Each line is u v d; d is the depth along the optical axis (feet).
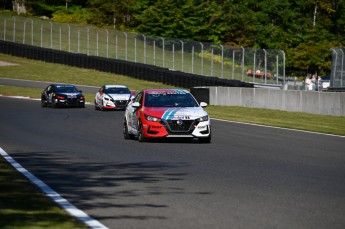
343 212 88.28
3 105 418.51
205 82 570.87
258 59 526.57
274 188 110.73
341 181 120.67
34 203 90.99
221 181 119.14
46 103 424.05
